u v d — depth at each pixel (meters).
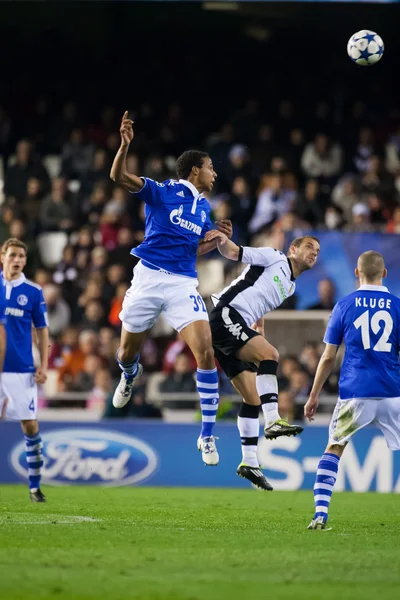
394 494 39.75
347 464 41.62
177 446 42.78
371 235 49.12
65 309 53.97
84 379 49.00
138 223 59.72
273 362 25.58
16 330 30.06
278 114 69.69
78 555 17.23
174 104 70.50
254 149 65.12
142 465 42.62
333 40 70.75
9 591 13.72
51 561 16.45
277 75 71.19
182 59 71.88
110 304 53.50
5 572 15.27
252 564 16.56
